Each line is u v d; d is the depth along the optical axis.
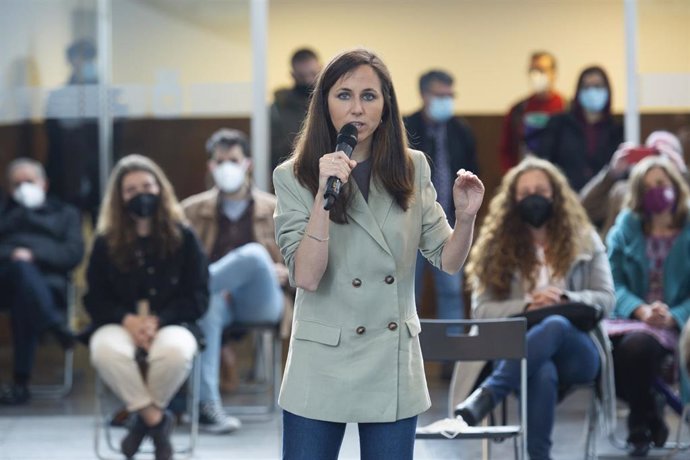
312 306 5.05
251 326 10.70
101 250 9.52
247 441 10.07
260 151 13.94
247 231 11.43
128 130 14.05
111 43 14.02
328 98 5.05
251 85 13.94
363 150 5.09
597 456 9.47
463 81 15.50
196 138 14.02
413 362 5.08
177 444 9.96
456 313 12.60
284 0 15.27
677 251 9.78
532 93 14.53
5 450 9.81
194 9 13.95
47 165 14.05
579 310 8.35
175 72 13.99
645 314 9.53
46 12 14.05
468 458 9.58
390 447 5.02
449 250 5.08
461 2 15.42
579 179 13.35
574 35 15.41
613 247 9.91
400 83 15.46
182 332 9.30
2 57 14.05
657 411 9.37
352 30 15.37
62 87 14.05
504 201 8.92
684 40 13.84
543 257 8.88
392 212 5.04
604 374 8.70
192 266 9.56
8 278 11.95
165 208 9.54
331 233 5.00
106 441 10.15
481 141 15.58
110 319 9.38
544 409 8.06
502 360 8.04
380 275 5.00
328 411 4.98
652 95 13.87
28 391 11.91
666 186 9.75
